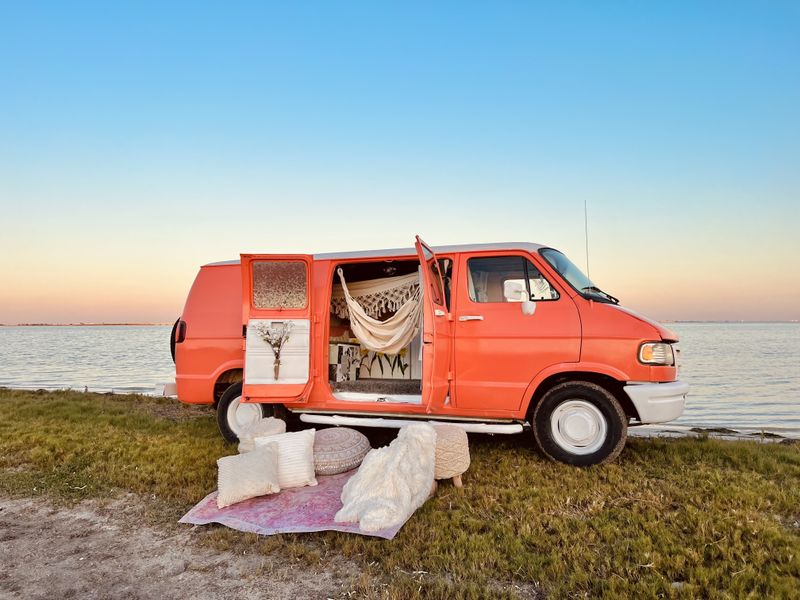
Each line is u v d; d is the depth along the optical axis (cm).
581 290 530
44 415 816
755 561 307
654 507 396
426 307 534
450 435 452
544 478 469
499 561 313
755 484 450
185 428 709
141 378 2052
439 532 356
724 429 900
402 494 382
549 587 286
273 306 584
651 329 496
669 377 500
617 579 287
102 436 648
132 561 334
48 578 314
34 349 4688
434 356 529
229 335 626
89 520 402
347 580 302
